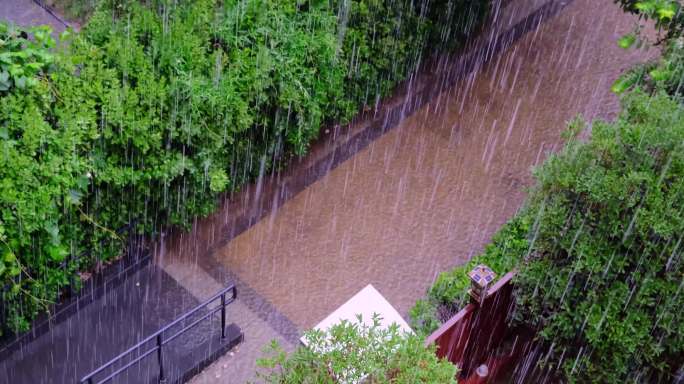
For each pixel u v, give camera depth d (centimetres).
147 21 1322
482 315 1243
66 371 1259
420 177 1617
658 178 1110
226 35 1387
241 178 1529
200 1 1376
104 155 1271
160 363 1230
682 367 1154
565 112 1764
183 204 1417
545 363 1244
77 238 1301
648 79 1380
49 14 1658
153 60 1310
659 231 1077
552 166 1180
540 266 1205
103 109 1232
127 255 1413
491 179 1623
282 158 1580
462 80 1820
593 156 1166
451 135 1702
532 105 1773
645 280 1118
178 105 1310
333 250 1482
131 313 1348
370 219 1536
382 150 1661
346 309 1159
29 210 1156
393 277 1449
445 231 1528
